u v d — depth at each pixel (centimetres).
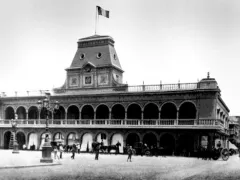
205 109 5869
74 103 7188
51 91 7638
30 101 7688
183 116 6462
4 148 7812
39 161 3700
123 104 6662
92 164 3531
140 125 6291
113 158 4750
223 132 6469
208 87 5891
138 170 2878
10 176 2200
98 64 7275
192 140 6084
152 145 6253
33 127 7412
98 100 6944
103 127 6656
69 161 3984
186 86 6150
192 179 2217
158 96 6328
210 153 4800
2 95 8106
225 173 2686
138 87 6638
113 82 7006
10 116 8269
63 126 7100
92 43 7538
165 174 2536
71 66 7600
